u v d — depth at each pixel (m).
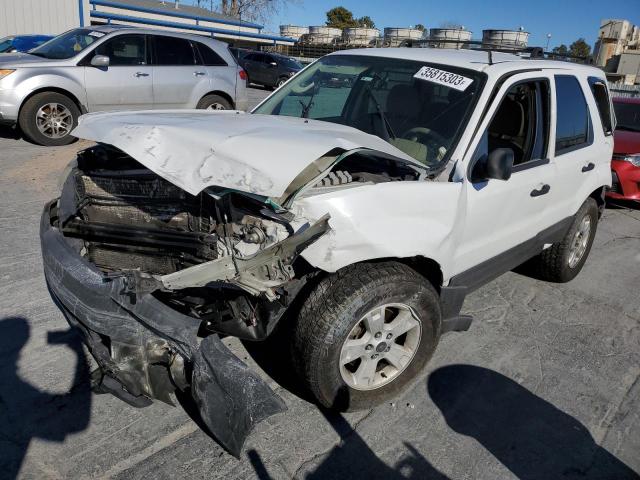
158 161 2.61
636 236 7.28
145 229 2.77
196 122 3.08
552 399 3.47
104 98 9.31
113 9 27.66
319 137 2.83
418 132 3.55
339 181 2.75
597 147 4.87
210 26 33.22
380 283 2.79
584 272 5.71
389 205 2.78
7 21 16.44
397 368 3.15
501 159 3.15
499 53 4.30
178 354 2.55
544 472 2.87
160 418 2.98
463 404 3.33
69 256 2.78
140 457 2.70
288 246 2.50
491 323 4.38
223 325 2.80
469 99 3.51
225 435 2.37
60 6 17.16
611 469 2.93
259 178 2.46
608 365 3.93
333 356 2.77
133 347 2.58
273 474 2.67
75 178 3.12
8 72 8.52
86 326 2.69
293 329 2.79
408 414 3.20
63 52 9.36
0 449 2.68
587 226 5.18
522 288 5.11
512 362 3.84
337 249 2.62
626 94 15.66
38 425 2.85
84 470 2.60
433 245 3.00
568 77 4.45
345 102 4.03
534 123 4.02
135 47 9.62
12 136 9.68
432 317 3.12
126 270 2.73
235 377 2.30
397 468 2.79
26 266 4.61
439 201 3.02
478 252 3.56
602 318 4.66
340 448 2.88
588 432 3.20
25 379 3.19
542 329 4.37
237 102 11.04
